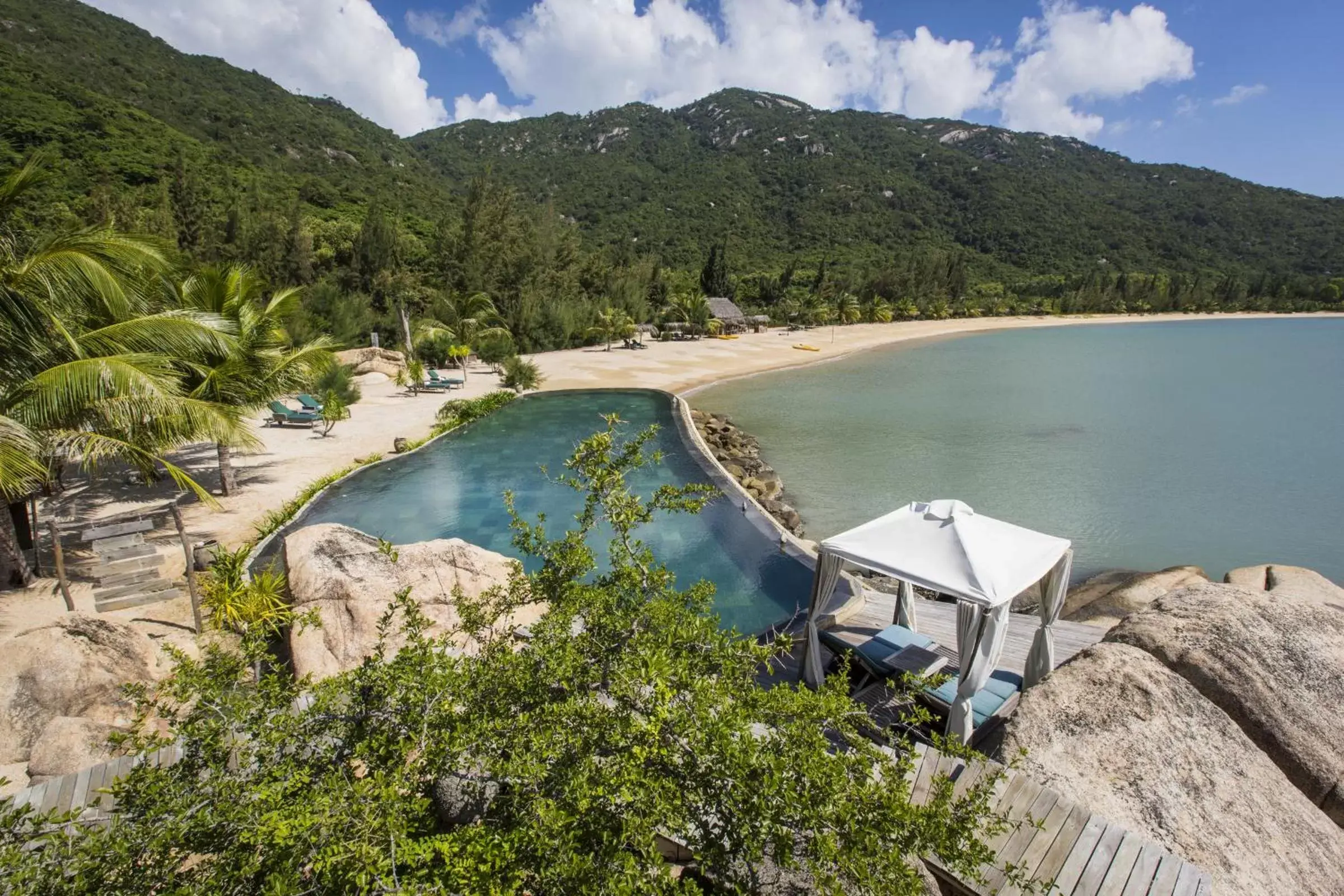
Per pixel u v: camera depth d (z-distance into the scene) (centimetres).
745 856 287
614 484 533
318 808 262
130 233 1005
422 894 247
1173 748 497
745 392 3088
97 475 1447
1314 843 450
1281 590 904
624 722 306
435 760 313
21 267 852
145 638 691
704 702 312
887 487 1748
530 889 269
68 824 293
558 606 445
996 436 2281
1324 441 2216
